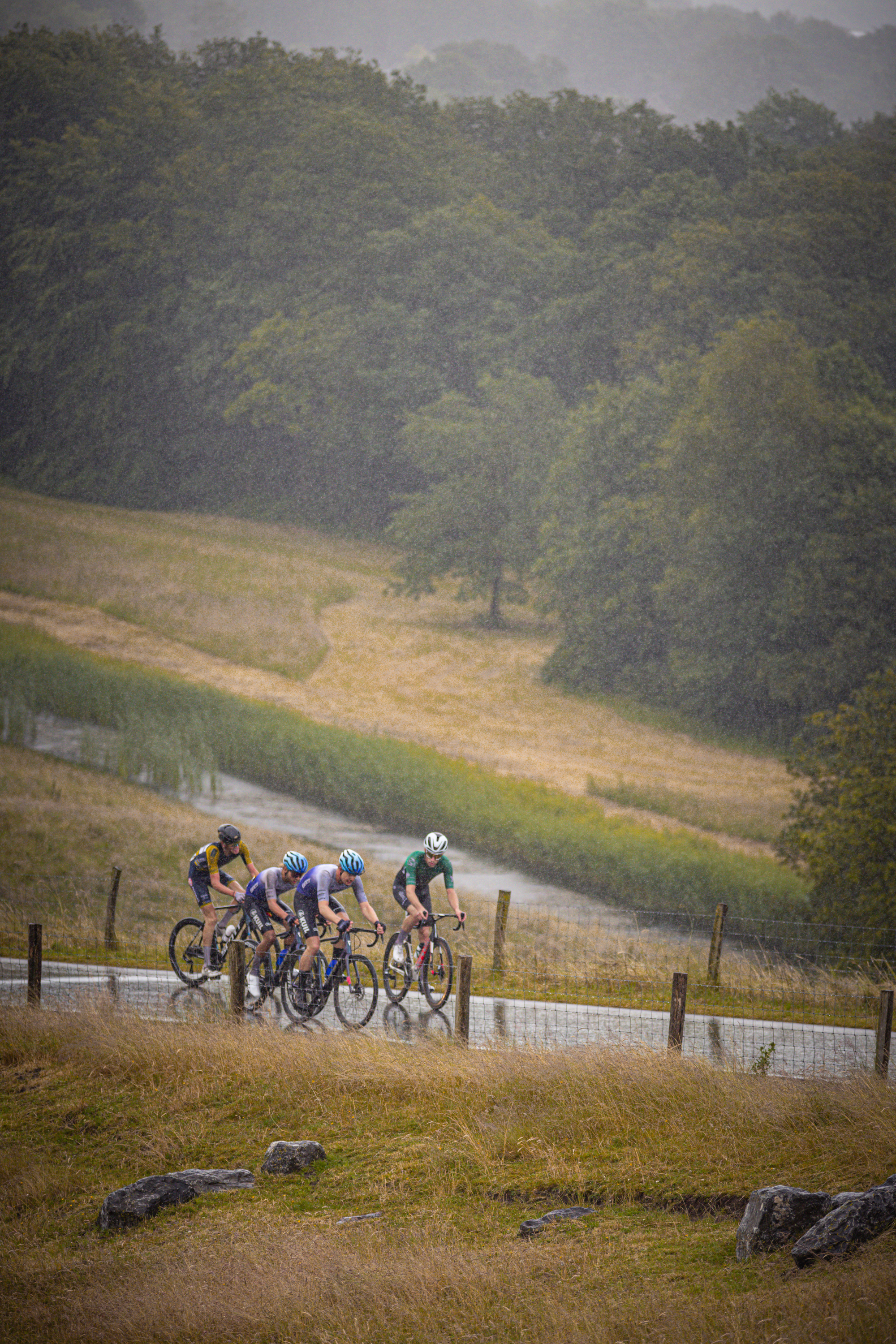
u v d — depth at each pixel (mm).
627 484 181375
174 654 172125
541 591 194625
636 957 49344
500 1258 16516
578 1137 21125
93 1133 23625
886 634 157875
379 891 73000
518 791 109688
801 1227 16359
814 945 67562
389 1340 14469
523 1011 34000
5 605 184375
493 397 199250
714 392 170000
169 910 67625
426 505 199250
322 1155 21359
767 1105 21047
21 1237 19375
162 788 106312
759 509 165000
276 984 31656
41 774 102562
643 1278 15641
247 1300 15742
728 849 105375
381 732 142500
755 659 165250
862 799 68188
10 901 63344
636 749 152500
